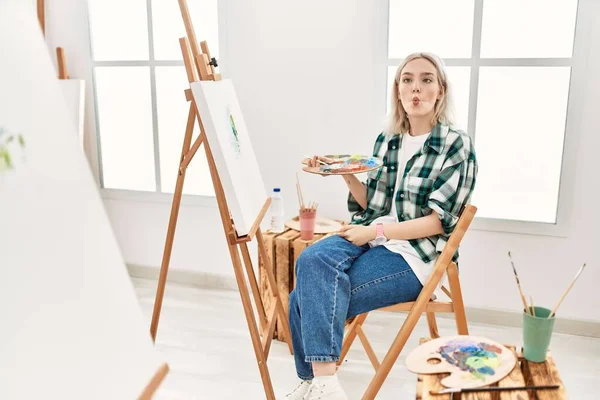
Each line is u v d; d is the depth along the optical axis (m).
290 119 2.89
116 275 0.95
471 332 2.65
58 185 0.87
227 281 3.17
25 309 0.77
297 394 2.01
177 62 3.07
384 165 2.21
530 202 2.65
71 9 3.16
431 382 1.46
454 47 2.63
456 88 2.68
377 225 2.01
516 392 1.42
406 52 2.71
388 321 2.80
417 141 2.13
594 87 2.40
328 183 2.88
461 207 2.02
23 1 0.89
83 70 3.23
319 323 1.84
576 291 2.59
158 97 3.18
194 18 3.02
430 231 1.99
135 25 3.14
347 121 2.80
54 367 0.79
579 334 2.62
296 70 2.83
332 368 1.84
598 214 2.50
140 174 3.33
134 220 3.31
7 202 0.77
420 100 2.05
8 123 0.80
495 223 2.63
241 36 2.88
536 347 1.56
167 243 2.33
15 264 0.77
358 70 2.73
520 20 2.51
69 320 0.83
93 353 0.86
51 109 0.90
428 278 1.92
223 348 2.53
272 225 2.61
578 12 2.37
